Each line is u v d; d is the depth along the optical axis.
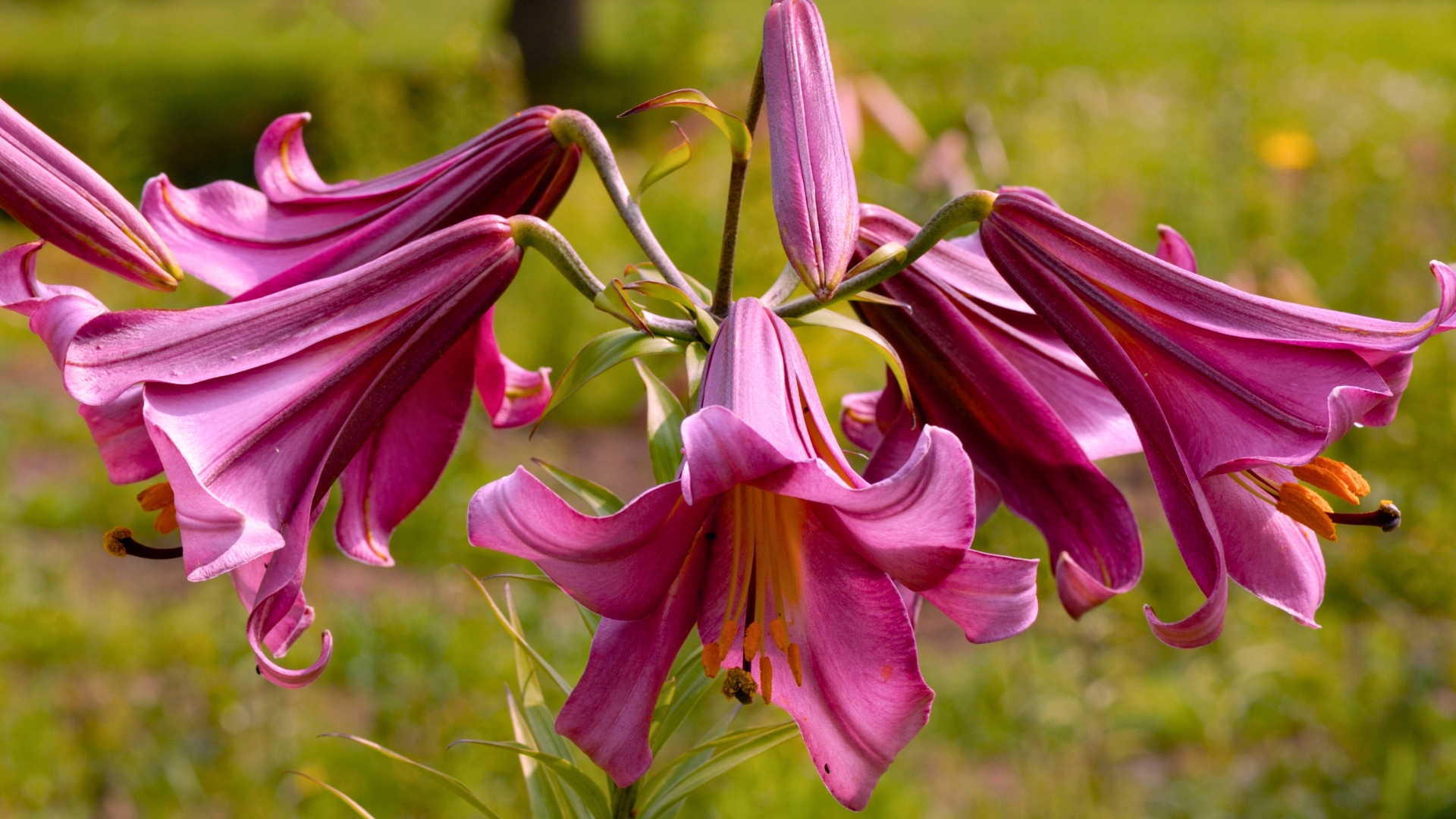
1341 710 3.71
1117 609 4.18
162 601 4.66
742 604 1.27
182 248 1.60
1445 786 3.36
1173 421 1.35
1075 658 3.82
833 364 5.67
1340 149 8.44
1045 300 1.41
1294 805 3.40
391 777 3.60
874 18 18.16
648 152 9.34
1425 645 3.96
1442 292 1.22
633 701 1.21
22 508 5.26
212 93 14.13
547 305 6.88
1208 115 8.27
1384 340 1.25
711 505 1.23
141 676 4.12
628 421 6.43
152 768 3.65
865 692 1.23
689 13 10.91
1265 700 3.85
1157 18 17.23
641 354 1.41
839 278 1.26
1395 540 4.39
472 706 3.89
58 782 3.58
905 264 1.42
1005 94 9.05
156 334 1.21
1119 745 3.70
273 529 1.21
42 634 4.22
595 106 12.36
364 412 1.32
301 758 3.68
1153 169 8.69
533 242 1.41
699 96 1.33
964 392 1.57
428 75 10.01
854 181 1.30
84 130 8.44
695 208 7.49
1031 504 1.58
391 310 1.32
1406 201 7.14
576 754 3.04
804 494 1.11
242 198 1.65
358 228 1.64
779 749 3.41
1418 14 17.30
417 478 1.64
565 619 4.38
